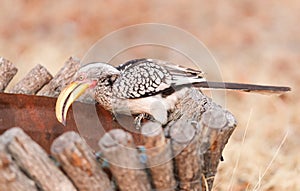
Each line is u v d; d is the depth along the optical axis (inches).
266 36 790.5
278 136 458.6
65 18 796.0
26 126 294.8
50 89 329.4
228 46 756.0
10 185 231.8
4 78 329.7
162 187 254.7
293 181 376.5
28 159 232.5
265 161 403.9
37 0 816.9
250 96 506.9
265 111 490.3
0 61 327.9
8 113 296.0
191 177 259.3
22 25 762.2
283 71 644.7
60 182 238.4
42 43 677.9
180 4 892.0
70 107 296.7
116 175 244.5
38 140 290.0
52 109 298.5
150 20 836.0
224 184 368.5
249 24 829.8
